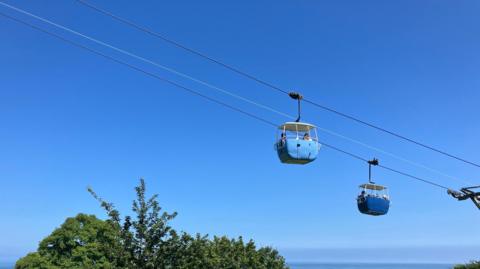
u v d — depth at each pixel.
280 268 42.81
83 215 54.94
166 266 18.62
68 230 52.81
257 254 41.31
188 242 19.56
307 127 19.22
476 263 31.02
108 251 18.36
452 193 25.73
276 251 43.53
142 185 19.52
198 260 20.22
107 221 19.03
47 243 52.75
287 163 19.34
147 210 19.25
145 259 18.45
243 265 39.06
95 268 44.16
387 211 24.19
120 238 18.64
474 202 25.09
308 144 18.84
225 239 39.84
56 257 52.00
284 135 19.09
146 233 18.72
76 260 51.06
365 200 23.94
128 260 18.31
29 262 51.47
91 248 51.03
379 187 24.16
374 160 23.19
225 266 36.91
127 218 19.08
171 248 18.78
